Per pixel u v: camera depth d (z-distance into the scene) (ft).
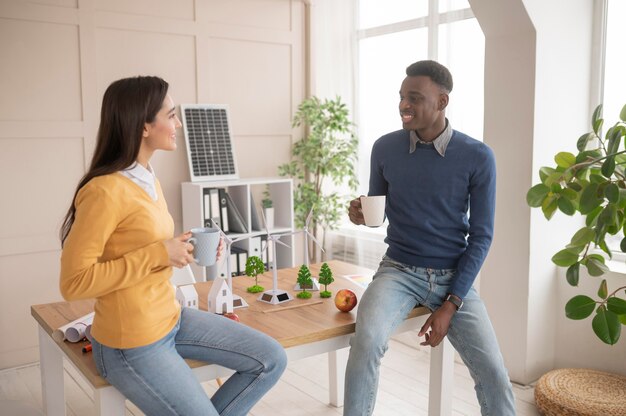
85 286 5.15
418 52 14.38
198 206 13.10
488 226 7.15
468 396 10.40
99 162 5.58
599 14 10.88
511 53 10.37
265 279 8.71
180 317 6.13
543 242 10.68
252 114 14.75
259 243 14.06
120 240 5.47
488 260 11.05
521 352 10.77
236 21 14.21
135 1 12.70
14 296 11.75
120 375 5.45
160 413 5.57
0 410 6.51
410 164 7.32
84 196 5.27
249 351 6.01
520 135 10.37
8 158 11.48
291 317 7.05
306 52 15.48
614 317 8.25
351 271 9.18
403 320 7.09
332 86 15.99
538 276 10.67
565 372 10.20
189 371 5.71
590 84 11.10
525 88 10.23
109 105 5.52
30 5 11.43
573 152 10.96
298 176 15.39
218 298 6.91
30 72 11.56
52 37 11.74
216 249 5.92
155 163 13.39
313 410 9.93
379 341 6.52
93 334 5.52
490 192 7.14
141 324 5.40
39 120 11.72
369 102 15.72
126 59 12.71
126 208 5.38
